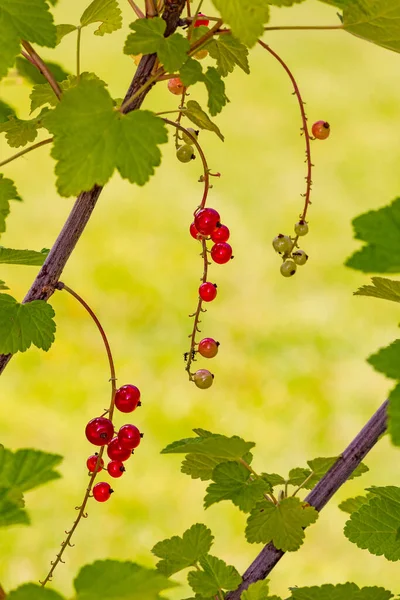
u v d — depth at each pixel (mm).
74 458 6625
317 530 5844
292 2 1525
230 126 15047
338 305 9461
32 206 11602
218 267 10320
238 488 1718
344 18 1569
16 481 1295
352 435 7164
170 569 1756
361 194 12703
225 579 1720
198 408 7453
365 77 17547
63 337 8508
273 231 11438
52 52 16438
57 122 1406
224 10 1375
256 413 7445
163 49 1534
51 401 7398
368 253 1189
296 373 8109
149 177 1409
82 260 10258
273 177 13227
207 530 1767
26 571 5266
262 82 17125
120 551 5590
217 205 12234
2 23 1472
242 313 9305
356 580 5387
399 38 1569
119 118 1427
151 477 6414
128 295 9477
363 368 8242
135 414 7293
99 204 11953
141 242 10906
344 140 14672
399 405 1094
